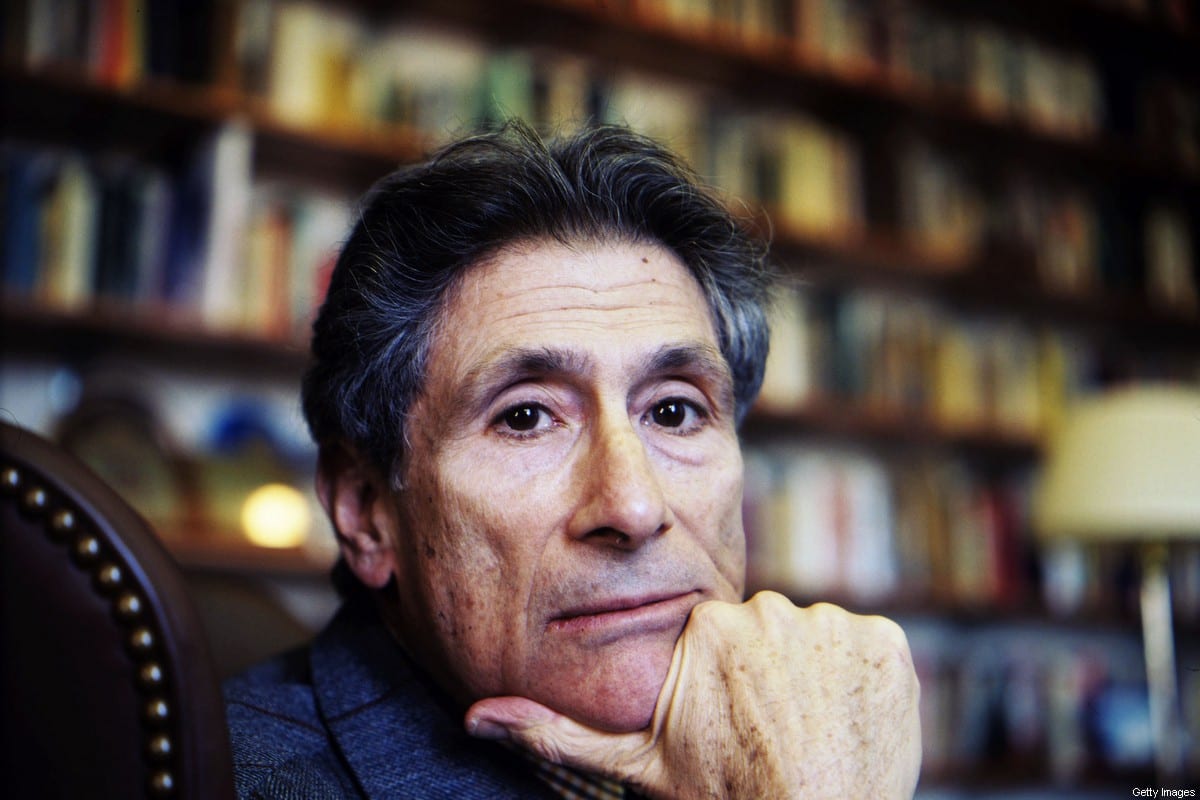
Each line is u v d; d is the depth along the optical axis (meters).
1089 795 2.81
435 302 0.79
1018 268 2.80
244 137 1.97
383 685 0.80
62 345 1.95
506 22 2.39
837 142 2.65
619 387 0.77
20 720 0.44
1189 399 2.25
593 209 0.81
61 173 1.86
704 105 2.70
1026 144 2.92
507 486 0.75
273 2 2.07
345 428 0.84
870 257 2.58
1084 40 3.23
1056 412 2.78
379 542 0.84
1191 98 3.31
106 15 1.89
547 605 0.73
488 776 0.75
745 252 0.94
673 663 0.73
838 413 2.47
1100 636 3.07
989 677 2.65
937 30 2.84
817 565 2.42
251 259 1.96
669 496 0.79
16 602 0.45
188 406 2.14
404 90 2.16
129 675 0.46
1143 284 3.01
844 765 0.67
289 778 0.70
